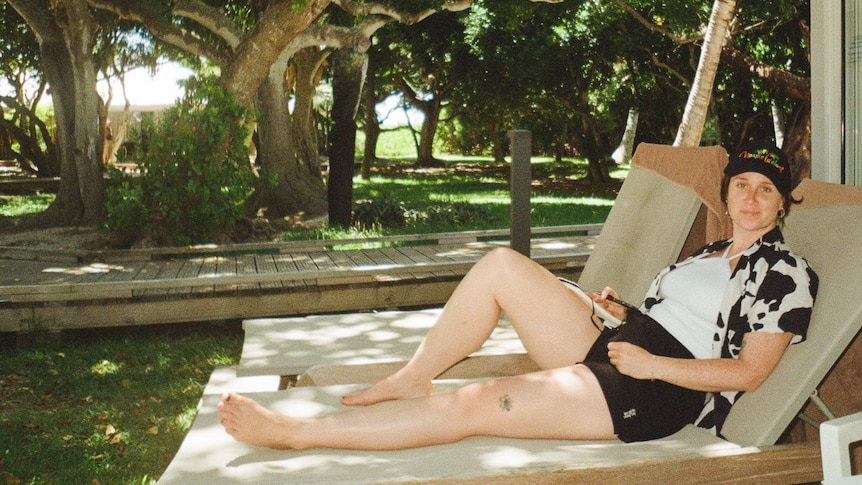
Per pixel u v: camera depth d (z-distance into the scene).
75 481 3.96
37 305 6.88
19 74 29.00
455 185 27.00
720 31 8.73
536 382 2.64
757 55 18.84
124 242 10.99
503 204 19.20
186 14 13.61
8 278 8.26
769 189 2.78
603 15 20.53
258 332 4.30
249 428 2.55
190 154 11.03
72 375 5.88
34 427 4.80
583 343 2.91
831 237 2.89
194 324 7.57
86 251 9.62
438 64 27.95
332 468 2.44
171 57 18.25
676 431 2.68
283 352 3.90
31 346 6.80
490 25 22.38
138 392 5.46
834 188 3.08
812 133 4.55
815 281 2.70
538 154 47.94
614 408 2.59
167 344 6.73
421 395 2.87
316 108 36.62
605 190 25.56
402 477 2.35
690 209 3.94
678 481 2.47
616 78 27.30
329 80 29.47
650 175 4.22
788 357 2.66
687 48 23.41
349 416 2.61
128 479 4.00
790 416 2.57
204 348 6.60
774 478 2.54
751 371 2.60
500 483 2.36
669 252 3.92
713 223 3.93
